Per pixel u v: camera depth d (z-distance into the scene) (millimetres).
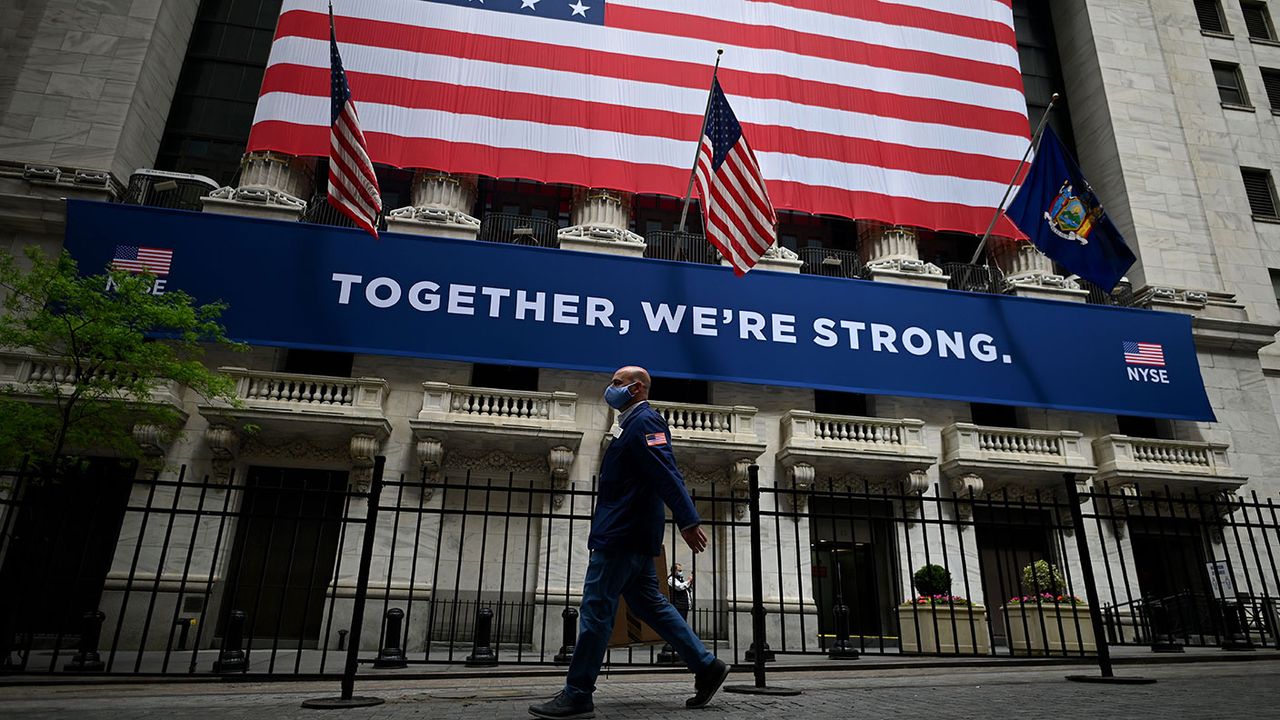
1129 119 26219
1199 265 24359
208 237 17859
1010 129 23344
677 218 23078
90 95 19844
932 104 23094
